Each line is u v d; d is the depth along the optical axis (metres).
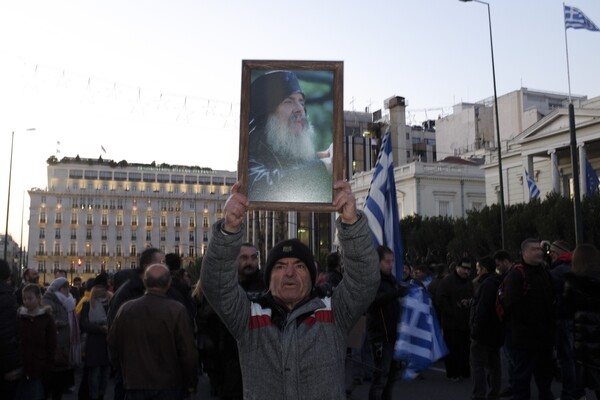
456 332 10.42
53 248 117.62
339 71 3.42
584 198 25.66
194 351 5.29
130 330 5.23
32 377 6.94
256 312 3.07
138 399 5.19
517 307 6.50
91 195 120.69
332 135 3.38
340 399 2.94
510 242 28.64
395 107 70.06
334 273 9.44
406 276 11.78
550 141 42.31
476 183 54.59
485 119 69.19
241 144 3.34
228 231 2.94
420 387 9.83
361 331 6.16
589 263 5.73
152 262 6.79
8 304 6.13
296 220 66.62
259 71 3.44
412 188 53.72
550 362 6.68
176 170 129.00
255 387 2.95
